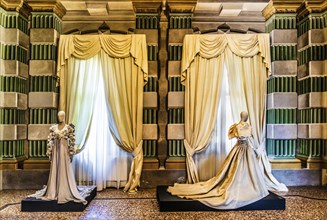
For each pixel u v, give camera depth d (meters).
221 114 6.66
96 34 7.13
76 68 6.60
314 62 6.55
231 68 6.63
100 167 6.52
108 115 6.55
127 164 6.63
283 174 6.69
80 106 6.55
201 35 6.62
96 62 6.64
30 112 6.62
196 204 4.97
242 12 7.23
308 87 6.62
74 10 7.09
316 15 6.61
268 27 7.13
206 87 6.57
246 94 6.61
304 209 5.03
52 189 5.03
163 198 5.14
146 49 6.67
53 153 5.07
